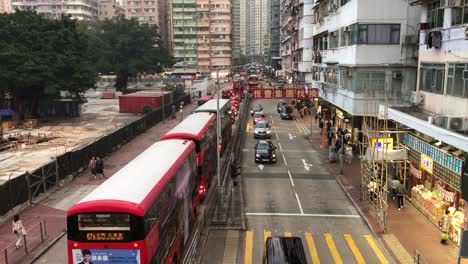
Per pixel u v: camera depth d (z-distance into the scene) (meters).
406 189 24.98
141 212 11.77
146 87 110.38
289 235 20.08
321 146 41.09
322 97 48.75
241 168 32.91
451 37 21.78
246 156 37.28
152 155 17.12
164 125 57.31
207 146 26.20
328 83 44.06
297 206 24.25
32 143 44.00
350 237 19.88
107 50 101.88
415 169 23.48
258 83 95.25
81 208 11.66
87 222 11.73
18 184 23.20
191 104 85.44
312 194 26.50
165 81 127.56
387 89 31.75
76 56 61.56
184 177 18.23
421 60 26.00
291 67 97.25
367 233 20.34
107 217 11.70
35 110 64.50
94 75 65.19
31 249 18.22
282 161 35.41
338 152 37.41
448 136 17.56
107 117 66.44
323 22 46.06
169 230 15.08
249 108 74.19
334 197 25.95
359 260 17.44
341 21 36.72
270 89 45.41
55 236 19.73
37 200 24.67
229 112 43.88
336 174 30.73
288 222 21.80
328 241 19.41
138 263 11.74
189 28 164.62
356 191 26.67
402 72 31.45
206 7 163.25
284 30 124.50
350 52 33.28
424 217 21.81
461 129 18.98
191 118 28.80
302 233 20.34
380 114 26.81
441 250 17.89
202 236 19.78
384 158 23.30
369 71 31.88
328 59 43.06
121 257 11.73
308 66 73.31
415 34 30.91
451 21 21.89
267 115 65.94
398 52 31.38
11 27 57.41
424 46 25.56
